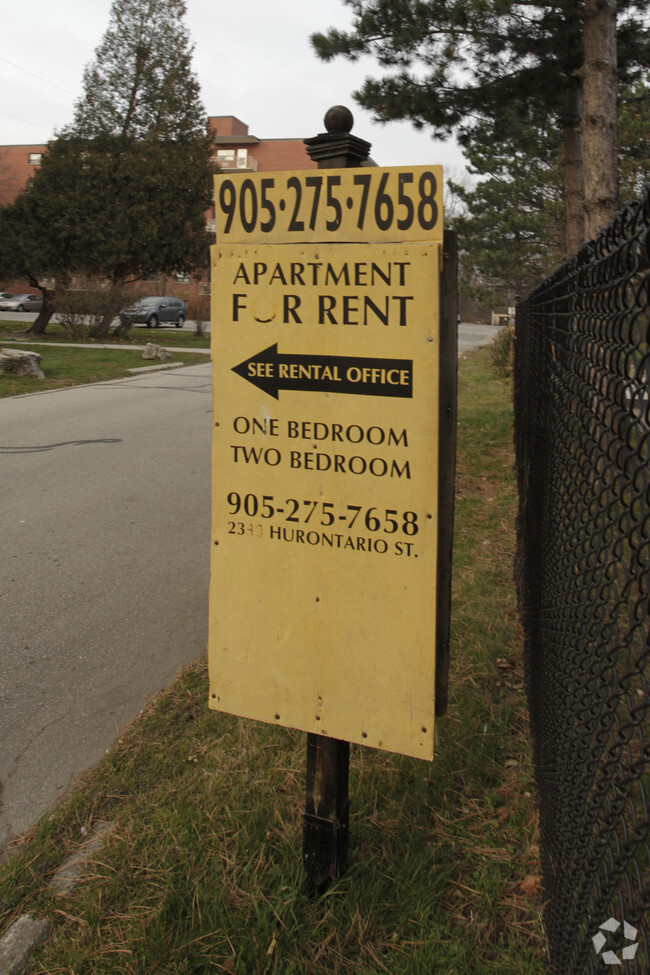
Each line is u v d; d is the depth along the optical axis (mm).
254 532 2152
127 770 2949
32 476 8023
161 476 8141
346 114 1981
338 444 2021
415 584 1991
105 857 2455
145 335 32156
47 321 28828
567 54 8891
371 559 2025
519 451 5738
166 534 6172
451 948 2066
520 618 4004
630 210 1297
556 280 2684
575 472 2139
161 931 2125
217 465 2172
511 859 2396
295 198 1996
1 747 3227
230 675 2234
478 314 59469
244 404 2117
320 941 2109
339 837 2264
